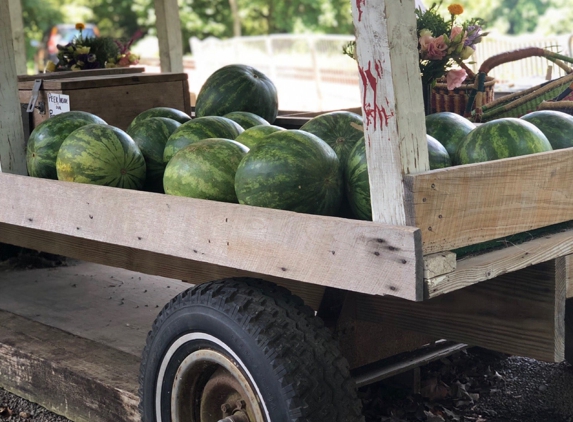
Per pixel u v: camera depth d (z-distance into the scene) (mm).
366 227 2154
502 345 2514
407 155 2131
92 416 3398
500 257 2260
